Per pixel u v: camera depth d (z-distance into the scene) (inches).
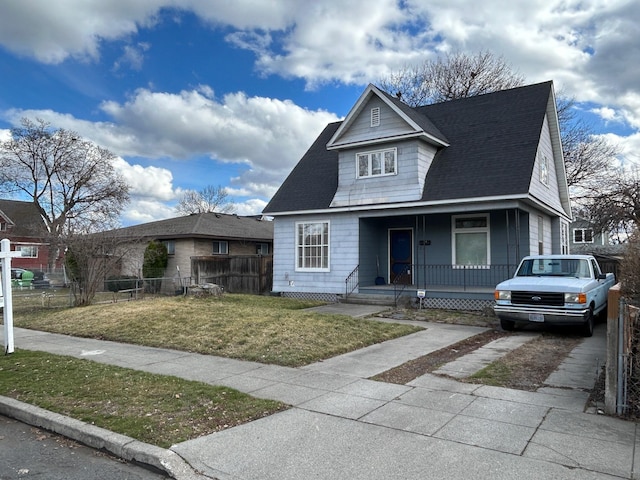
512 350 341.4
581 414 199.6
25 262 1822.1
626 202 910.4
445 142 663.1
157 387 243.9
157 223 1195.3
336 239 703.1
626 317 207.0
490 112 697.6
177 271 997.2
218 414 203.9
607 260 690.8
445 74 1424.7
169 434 182.2
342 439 176.2
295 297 737.6
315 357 315.3
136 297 697.6
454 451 163.8
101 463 169.9
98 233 665.6
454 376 266.8
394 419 196.5
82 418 201.0
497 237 624.1
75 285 635.5
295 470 152.5
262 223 1386.6
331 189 732.0
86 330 428.5
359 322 437.4
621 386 198.7
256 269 855.7
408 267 700.7
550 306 400.5
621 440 171.6
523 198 542.3
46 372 280.2
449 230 660.7
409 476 146.4
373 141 655.1
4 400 228.8
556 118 721.6
